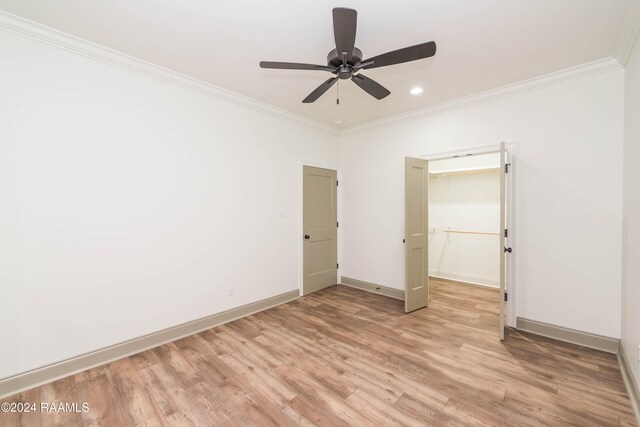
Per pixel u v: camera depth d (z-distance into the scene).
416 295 3.56
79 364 2.21
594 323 2.55
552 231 2.76
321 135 4.43
